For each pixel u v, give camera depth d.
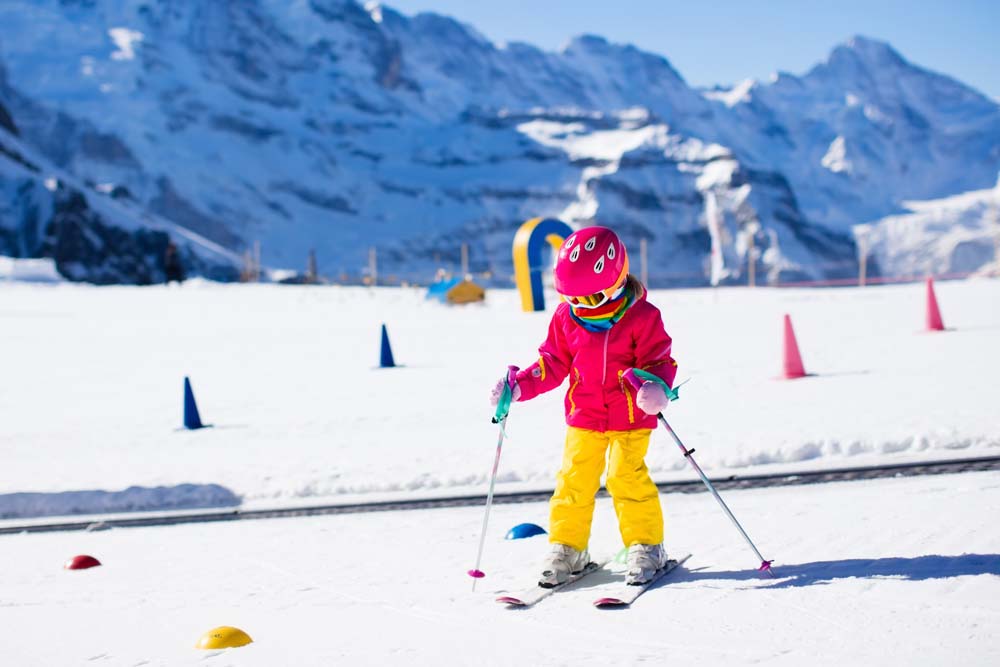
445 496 6.10
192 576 4.63
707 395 9.32
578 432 4.36
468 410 9.68
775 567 4.11
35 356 18.75
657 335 4.26
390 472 6.70
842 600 3.59
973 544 4.13
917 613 3.38
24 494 6.60
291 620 3.84
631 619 3.59
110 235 115.88
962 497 5.00
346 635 3.61
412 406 10.25
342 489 6.49
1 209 111.62
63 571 4.87
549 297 37.59
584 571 4.30
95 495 6.55
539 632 3.52
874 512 4.86
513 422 8.63
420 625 3.69
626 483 4.24
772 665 3.03
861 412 7.55
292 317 28.81
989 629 3.17
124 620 3.97
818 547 4.34
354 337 21.09
